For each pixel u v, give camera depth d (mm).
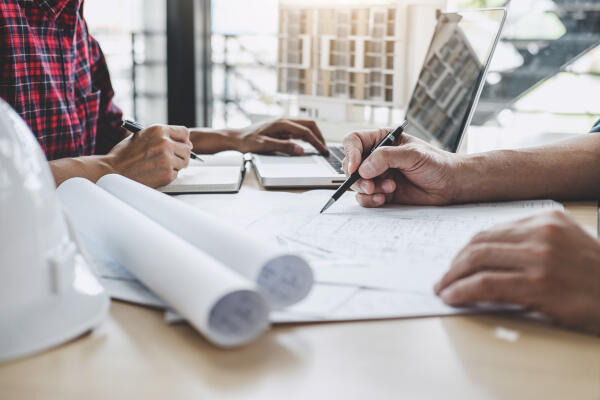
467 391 330
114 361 357
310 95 1479
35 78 1036
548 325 414
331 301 436
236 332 363
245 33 2604
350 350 375
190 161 1020
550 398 324
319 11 1421
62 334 371
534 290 402
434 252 550
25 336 357
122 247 469
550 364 361
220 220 476
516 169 768
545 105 2143
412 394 327
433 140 1167
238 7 2387
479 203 763
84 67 1183
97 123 1260
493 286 412
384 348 378
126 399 317
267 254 389
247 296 375
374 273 493
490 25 1073
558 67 2127
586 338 396
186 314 365
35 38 1041
